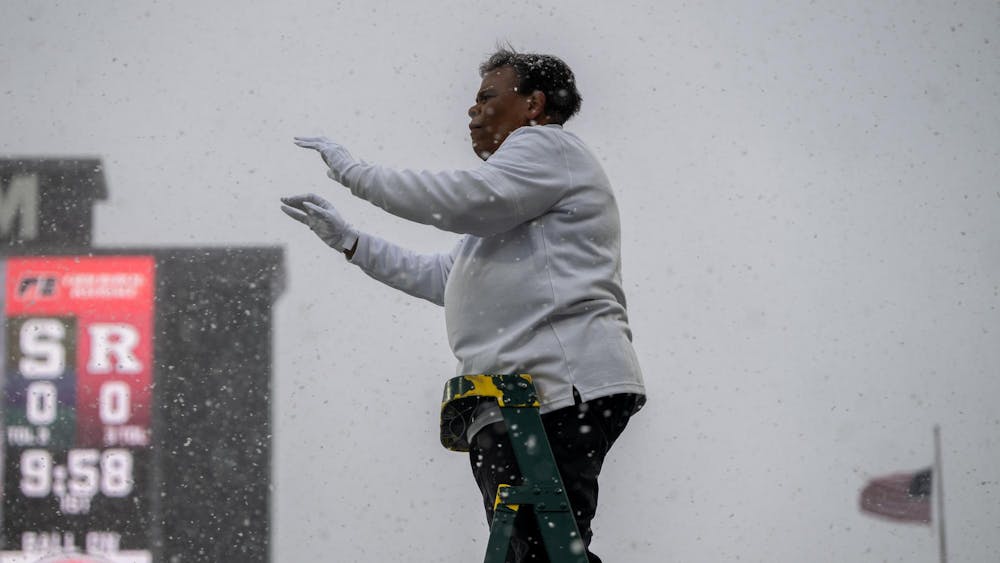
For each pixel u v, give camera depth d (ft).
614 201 33.14
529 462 28.86
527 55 34.94
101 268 370.53
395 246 37.55
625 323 32.14
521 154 31.65
